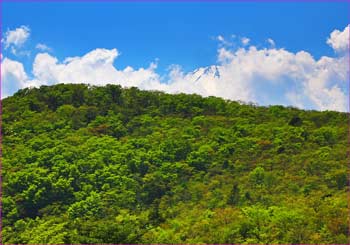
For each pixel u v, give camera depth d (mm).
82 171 83875
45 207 75750
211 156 88688
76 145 91375
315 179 76625
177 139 93500
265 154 88062
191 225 62594
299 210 62438
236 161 86625
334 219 59188
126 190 79125
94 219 68125
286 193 73375
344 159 82625
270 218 60656
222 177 82500
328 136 91938
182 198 76500
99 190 80438
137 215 69375
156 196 78938
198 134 97562
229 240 57875
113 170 83500
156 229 62281
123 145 91875
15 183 78312
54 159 84938
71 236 59562
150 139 95000
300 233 57031
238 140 92562
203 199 74938
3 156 86875
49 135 95562
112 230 58469
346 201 64938
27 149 89375
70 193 79000
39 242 62062
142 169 86250
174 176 82938
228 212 63844
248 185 77250
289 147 89250
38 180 78250
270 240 56938
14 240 65688
